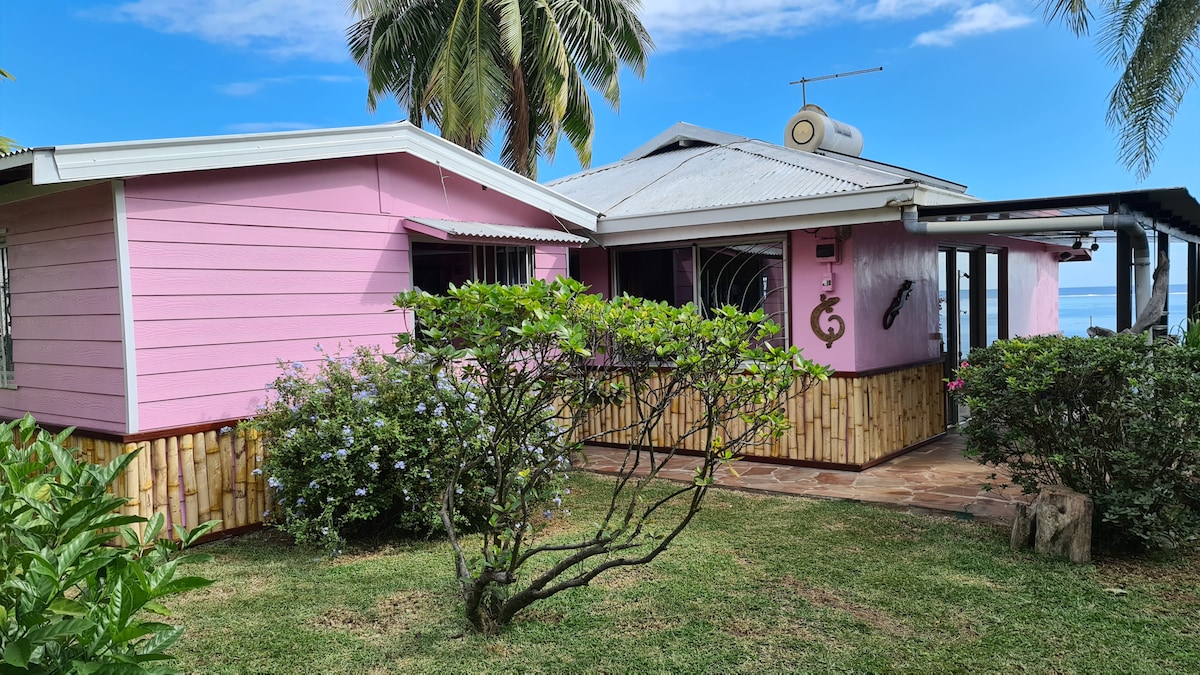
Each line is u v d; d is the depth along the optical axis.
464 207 7.22
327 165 6.08
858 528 5.20
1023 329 10.84
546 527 5.37
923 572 4.31
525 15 14.80
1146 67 8.78
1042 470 4.93
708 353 3.30
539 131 16.23
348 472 4.95
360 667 3.32
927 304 8.52
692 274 8.16
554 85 14.32
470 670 3.25
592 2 15.28
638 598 3.99
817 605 3.88
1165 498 4.45
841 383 7.16
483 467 5.16
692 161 9.94
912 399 8.09
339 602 4.07
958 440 8.62
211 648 3.53
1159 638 3.44
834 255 7.11
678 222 7.71
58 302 5.56
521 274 7.69
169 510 5.19
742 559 4.59
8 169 4.73
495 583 3.54
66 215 5.39
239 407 5.57
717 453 3.45
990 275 9.97
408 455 5.18
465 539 5.24
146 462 5.07
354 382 5.48
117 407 5.12
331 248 6.11
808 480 6.76
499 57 15.03
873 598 3.95
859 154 10.69
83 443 5.38
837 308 7.18
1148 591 3.99
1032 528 4.67
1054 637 3.46
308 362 5.96
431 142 6.70
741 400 3.39
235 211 5.53
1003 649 3.36
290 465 5.14
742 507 5.83
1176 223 6.89
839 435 7.18
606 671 3.22
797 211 6.92
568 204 7.94
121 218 4.96
